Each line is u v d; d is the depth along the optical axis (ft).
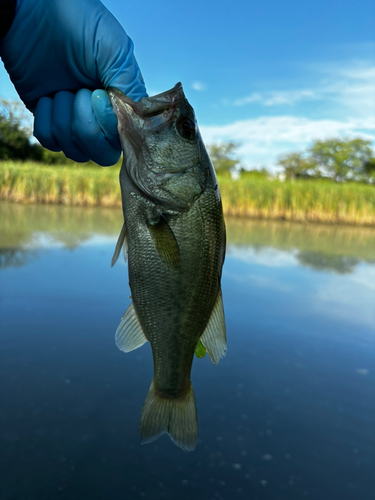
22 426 9.94
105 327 15.44
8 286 19.21
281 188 66.54
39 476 8.59
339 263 31.71
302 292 22.62
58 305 17.29
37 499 8.04
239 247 35.88
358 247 41.68
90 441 9.66
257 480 8.91
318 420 11.12
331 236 50.24
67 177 64.90
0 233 32.50
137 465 9.16
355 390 12.66
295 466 9.48
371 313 19.52
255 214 65.67
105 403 11.01
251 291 22.24
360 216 65.10
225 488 8.71
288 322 17.93
